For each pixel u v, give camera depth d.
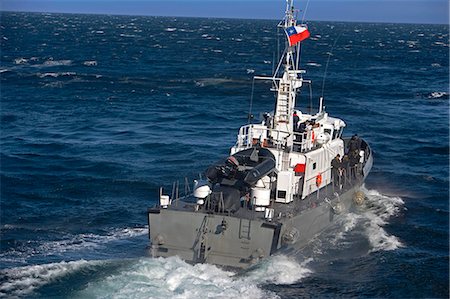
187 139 47.97
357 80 99.56
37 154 42.03
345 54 161.75
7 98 70.56
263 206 22.64
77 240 25.98
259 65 123.25
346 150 33.06
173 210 21.94
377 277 23.02
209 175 22.89
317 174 26.52
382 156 44.03
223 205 21.73
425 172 39.62
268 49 171.75
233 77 98.06
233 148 26.06
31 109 62.81
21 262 23.23
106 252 24.39
